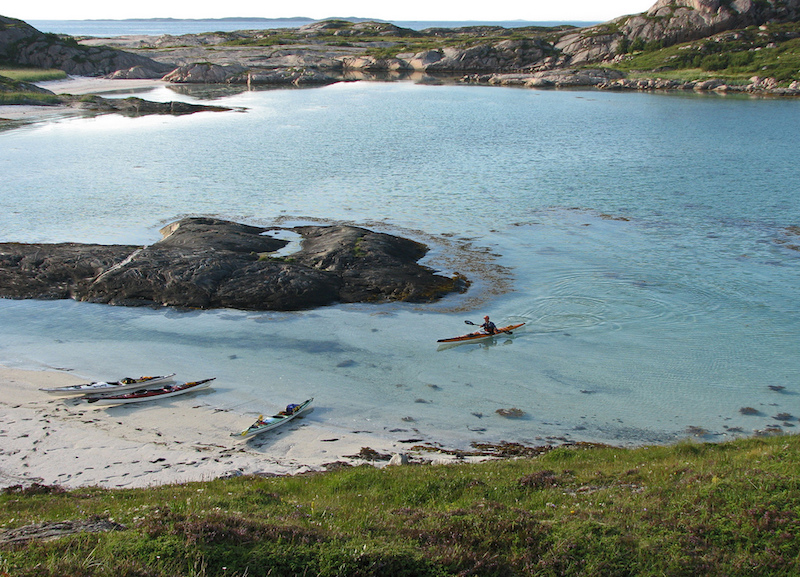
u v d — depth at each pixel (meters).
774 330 30.98
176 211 51.56
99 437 22.25
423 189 58.59
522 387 26.70
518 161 70.12
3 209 51.38
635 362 28.50
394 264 38.78
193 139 83.94
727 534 12.30
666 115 102.62
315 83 162.62
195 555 10.59
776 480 13.65
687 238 44.25
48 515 14.04
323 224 48.31
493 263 40.50
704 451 19.02
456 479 16.67
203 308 34.59
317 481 17.56
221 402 25.45
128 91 141.12
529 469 18.25
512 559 11.66
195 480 19.00
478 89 148.38
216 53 195.00
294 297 35.00
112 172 64.81
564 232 46.25
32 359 28.78
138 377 27.23
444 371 28.12
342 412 24.77
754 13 156.62
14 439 21.73
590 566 11.48
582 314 33.28
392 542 11.96
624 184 59.44
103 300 35.28
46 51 162.25
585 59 172.00
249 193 57.19
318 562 10.95
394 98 131.25
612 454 19.75
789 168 64.19
